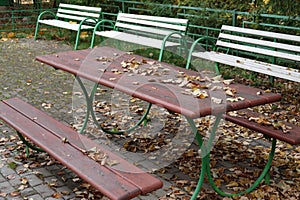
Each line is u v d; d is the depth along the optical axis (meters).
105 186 2.40
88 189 3.27
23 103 3.95
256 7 6.72
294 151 3.98
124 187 2.39
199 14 7.54
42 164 3.67
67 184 3.36
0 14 11.34
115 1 9.75
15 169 3.60
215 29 6.98
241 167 3.65
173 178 3.45
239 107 2.85
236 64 5.46
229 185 3.31
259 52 5.65
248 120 3.43
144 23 6.91
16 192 3.22
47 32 9.92
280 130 3.22
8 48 8.38
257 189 3.26
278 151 3.95
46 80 6.23
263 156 3.84
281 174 3.54
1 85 5.96
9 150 3.95
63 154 2.83
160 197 3.15
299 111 5.02
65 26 8.45
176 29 6.33
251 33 5.80
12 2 11.82
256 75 6.31
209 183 3.32
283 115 4.88
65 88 5.84
